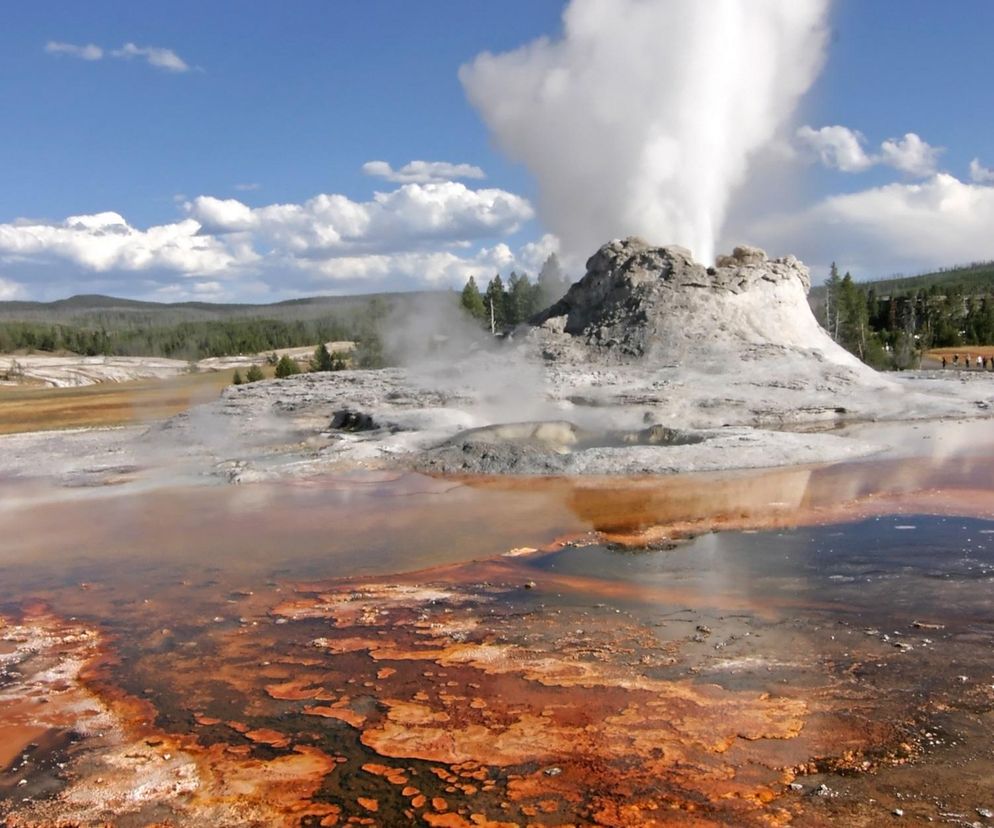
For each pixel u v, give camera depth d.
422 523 14.75
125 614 10.45
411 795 5.91
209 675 8.31
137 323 175.25
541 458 19.53
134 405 52.53
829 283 63.81
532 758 6.32
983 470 17.03
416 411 26.00
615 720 6.83
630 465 18.81
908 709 6.76
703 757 6.17
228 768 6.43
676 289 33.84
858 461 18.81
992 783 5.65
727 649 8.26
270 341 107.06
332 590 11.05
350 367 62.19
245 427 27.55
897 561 11.03
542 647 8.57
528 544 12.98
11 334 115.06
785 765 6.00
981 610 9.02
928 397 27.34
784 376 28.38
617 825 5.39
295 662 8.53
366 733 6.88
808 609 9.37
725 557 11.71
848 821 5.30
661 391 26.45
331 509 16.28
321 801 5.90
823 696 7.08
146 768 6.50
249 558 12.91
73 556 13.56
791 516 13.94
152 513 16.70
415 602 10.34
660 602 9.89
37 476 22.17
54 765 6.63
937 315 83.69
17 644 9.52
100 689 8.09
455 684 7.76
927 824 5.23
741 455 19.08
